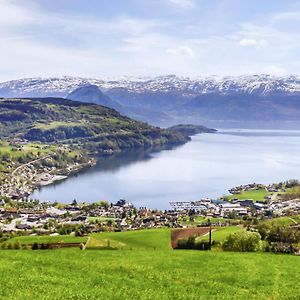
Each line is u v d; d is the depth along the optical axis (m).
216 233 118.44
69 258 52.00
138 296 35.06
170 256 55.91
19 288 33.56
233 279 44.31
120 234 123.25
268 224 137.88
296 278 46.06
